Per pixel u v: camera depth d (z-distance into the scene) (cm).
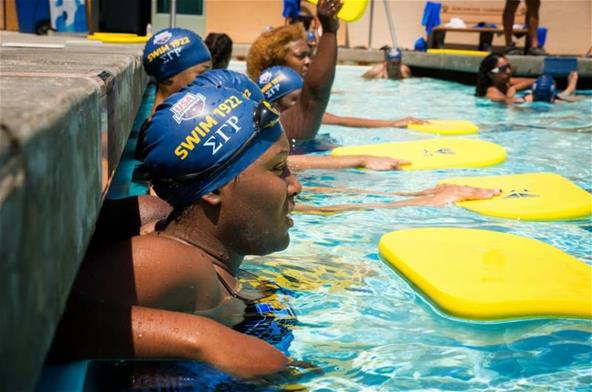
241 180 188
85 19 1355
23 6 1327
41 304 87
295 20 1483
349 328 208
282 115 525
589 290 231
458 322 217
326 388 169
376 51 1466
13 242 76
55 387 149
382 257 278
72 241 109
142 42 1130
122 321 162
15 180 77
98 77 171
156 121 193
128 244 179
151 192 315
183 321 166
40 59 256
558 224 343
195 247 194
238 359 166
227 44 595
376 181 430
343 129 632
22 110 93
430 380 177
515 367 187
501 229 330
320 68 504
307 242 299
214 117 188
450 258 258
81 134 120
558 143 584
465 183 404
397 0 1644
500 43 1638
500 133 638
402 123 648
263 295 226
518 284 232
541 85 894
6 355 74
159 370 162
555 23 1641
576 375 183
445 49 1567
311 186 416
